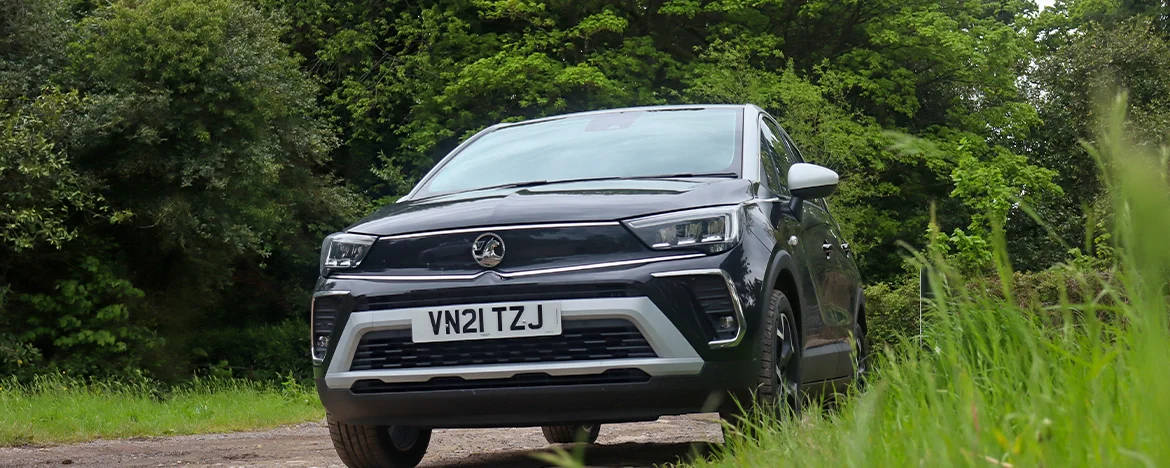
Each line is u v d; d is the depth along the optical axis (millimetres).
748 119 4930
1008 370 1857
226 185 18391
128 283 18922
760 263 3824
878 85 24625
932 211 2021
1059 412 1411
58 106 16844
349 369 3893
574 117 5266
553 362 3648
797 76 23344
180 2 18141
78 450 6441
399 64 24656
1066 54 27312
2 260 18234
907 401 1884
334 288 3951
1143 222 1309
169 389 18812
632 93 23203
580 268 3684
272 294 25062
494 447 6180
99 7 19266
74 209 18297
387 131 25609
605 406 3666
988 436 1424
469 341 3725
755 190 4270
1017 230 23766
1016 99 27438
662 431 6980
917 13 25156
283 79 20391
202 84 18078
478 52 24578
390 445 4438
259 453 6020
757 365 3695
